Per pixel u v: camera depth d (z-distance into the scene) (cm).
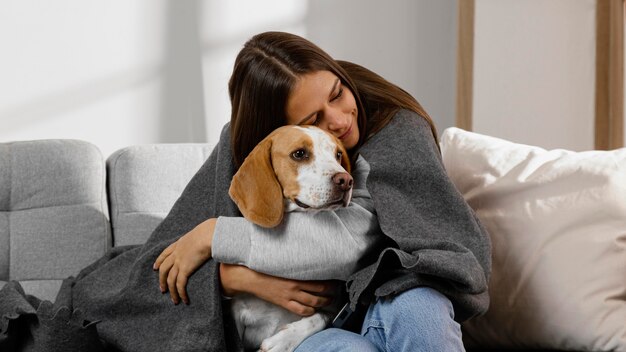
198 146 224
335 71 152
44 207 207
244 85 153
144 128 269
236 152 158
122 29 266
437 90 292
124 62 267
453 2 291
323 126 150
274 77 148
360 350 126
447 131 190
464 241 141
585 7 267
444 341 125
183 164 219
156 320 158
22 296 171
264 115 152
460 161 179
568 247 159
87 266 195
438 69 292
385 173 147
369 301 139
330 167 138
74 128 263
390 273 137
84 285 175
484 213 169
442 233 141
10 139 257
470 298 136
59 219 206
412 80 291
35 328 157
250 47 156
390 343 131
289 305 144
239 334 151
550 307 157
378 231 146
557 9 268
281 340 139
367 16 287
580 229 160
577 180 164
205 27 274
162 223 172
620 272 157
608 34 264
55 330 153
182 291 151
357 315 144
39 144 213
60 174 209
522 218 164
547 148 271
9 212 207
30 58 258
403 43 290
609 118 265
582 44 268
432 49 291
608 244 157
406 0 289
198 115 274
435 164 147
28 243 203
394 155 149
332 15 285
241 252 144
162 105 271
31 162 209
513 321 162
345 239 140
